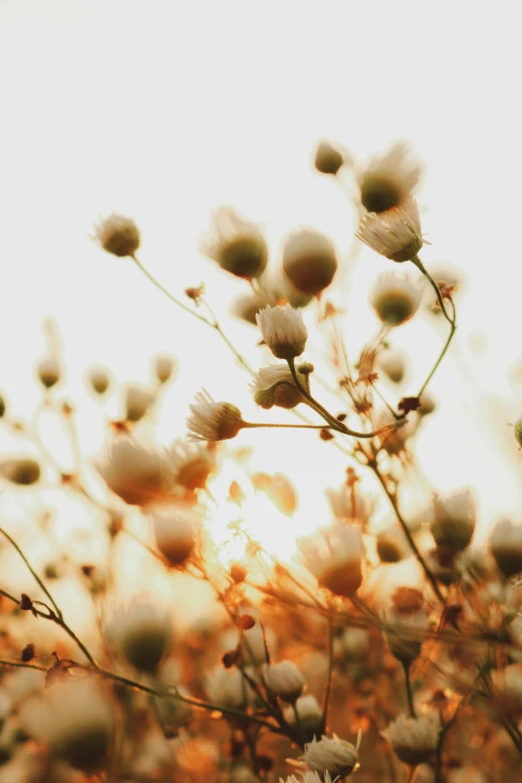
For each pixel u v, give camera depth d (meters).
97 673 0.25
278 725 0.26
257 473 0.26
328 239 0.26
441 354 0.24
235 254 0.28
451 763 0.29
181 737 0.30
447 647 0.27
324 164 0.27
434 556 0.26
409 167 0.24
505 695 0.25
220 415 0.24
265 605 0.27
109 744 0.25
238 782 0.30
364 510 0.27
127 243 0.29
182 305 0.27
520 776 0.30
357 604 0.25
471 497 0.25
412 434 0.29
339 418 0.26
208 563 0.26
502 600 0.25
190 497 0.26
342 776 0.23
